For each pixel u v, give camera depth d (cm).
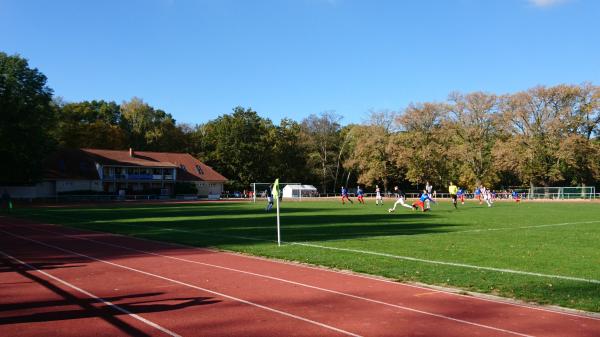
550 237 2016
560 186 7506
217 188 9888
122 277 1220
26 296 1016
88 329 791
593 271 1244
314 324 819
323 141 10000
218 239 2003
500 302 959
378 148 8306
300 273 1273
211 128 10756
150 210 4428
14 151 6334
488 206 4859
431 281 1139
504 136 7700
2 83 6356
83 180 8244
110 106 10712
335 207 4825
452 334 764
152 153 9600
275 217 3328
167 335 761
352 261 1416
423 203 4038
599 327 795
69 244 1903
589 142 6719
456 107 7775
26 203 6400
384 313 886
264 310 907
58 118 8850
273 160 10031
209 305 942
